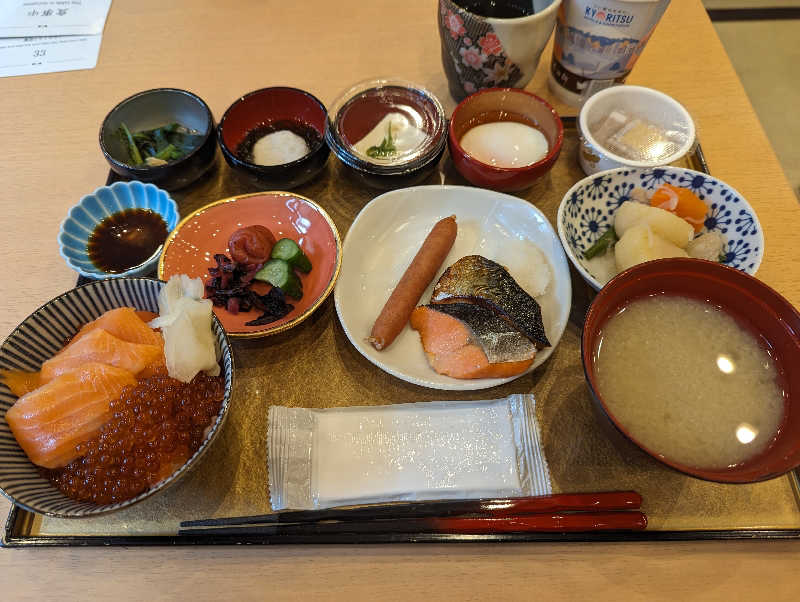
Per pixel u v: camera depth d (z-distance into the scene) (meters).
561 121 0.39
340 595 0.26
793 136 0.68
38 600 0.26
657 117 0.38
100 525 0.28
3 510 0.28
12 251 0.37
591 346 0.26
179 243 0.35
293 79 0.44
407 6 0.49
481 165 0.35
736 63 0.73
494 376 0.30
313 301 0.33
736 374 0.28
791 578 0.26
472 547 0.27
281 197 0.36
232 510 0.28
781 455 0.25
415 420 0.30
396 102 0.39
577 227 0.35
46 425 0.26
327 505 0.28
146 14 0.49
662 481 0.29
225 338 0.28
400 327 0.32
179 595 0.26
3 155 0.41
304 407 0.31
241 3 0.49
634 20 0.35
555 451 0.30
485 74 0.39
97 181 0.40
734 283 0.28
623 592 0.26
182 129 0.41
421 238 0.37
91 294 0.30
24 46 0.47
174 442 0.26
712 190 0.34
